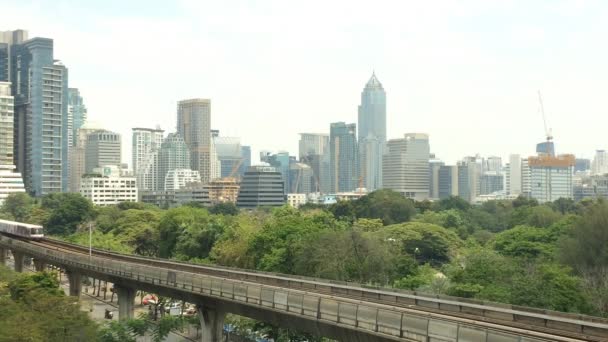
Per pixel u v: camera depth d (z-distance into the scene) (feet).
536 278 285.64
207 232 538.47
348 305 184.55
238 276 292.81
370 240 378.94
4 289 314.76
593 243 388.37
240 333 351.05
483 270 312.91
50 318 245.24
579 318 179.73
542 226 646.33
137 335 327.67
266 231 435.12
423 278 364.79
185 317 368.48
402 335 167.43
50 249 449.48
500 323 174.19
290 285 257.55
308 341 304.50
